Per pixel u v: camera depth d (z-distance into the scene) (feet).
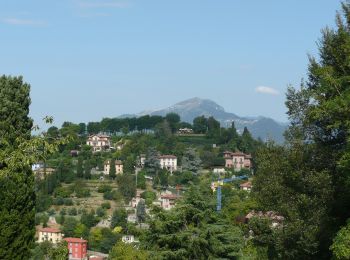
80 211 383.65
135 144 568.00
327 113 58.90
